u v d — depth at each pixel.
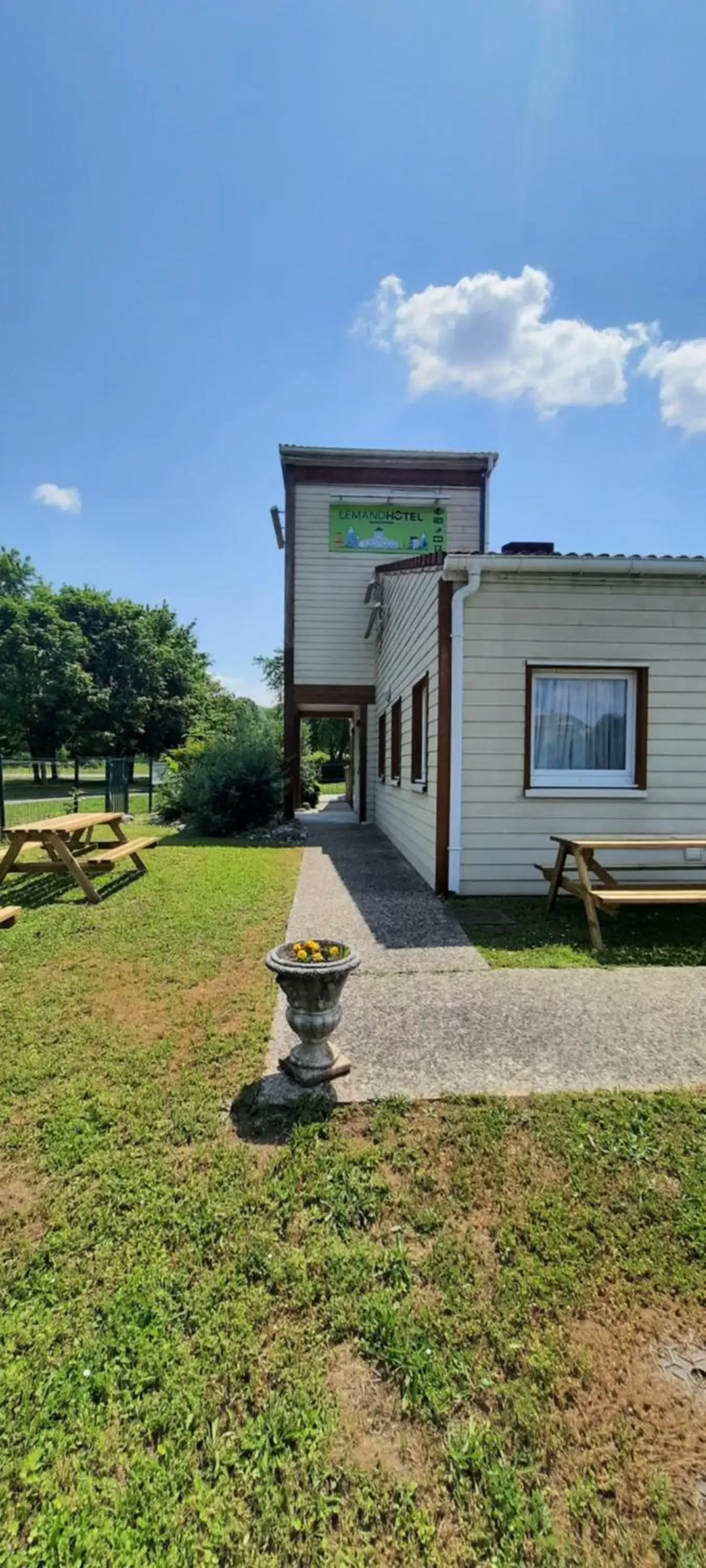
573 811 6.28
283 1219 2.03
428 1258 1.87
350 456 13.80
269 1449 1.37
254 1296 1.74
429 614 7.01
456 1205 2.09
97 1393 1.49
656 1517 1.25
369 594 12.60
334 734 32.91
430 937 4.98
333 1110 2.60
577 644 6.21
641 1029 3.37
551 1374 1.54
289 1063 2.84
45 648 29.34
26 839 6.36
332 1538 1.21
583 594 6.21
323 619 13.95
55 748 30.25
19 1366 1.55
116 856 6.77
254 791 11.88
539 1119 2.53
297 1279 1.80
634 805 6.30
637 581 6.22
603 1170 2.25
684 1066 2.96
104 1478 1.32
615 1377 1.53
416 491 13.97
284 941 4.89
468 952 4.63
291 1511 1.26
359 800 14.40
